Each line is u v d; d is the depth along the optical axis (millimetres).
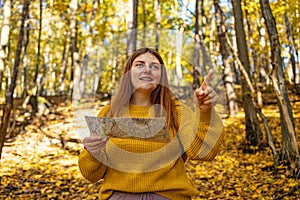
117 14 19953
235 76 15625
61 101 13875
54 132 9750
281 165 5785
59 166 7082
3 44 6848
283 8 7688
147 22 17859
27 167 6914
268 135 6051
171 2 14375
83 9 15336
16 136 9539
